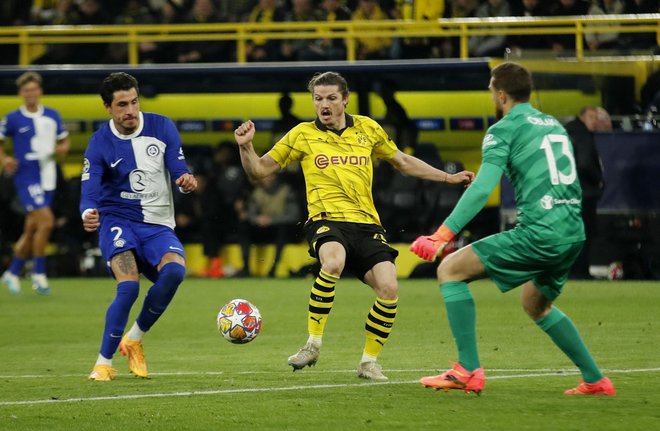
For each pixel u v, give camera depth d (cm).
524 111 1914
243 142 2177
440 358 2572
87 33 5591
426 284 4716
